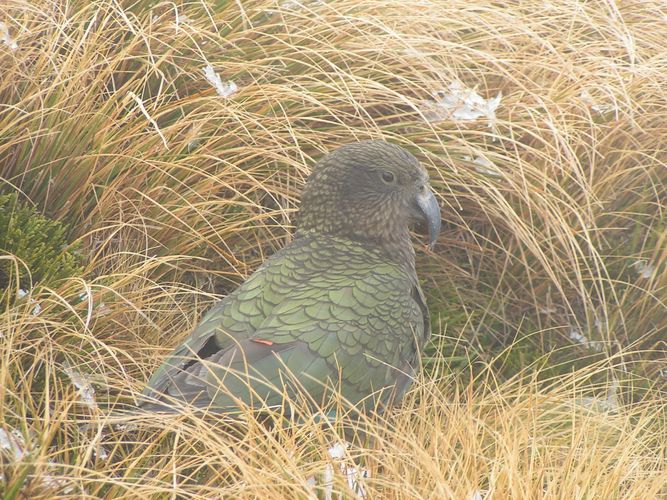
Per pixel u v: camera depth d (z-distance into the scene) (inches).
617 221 447.2
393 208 353.7
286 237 406.3
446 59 439.8
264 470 286.0
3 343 321.1
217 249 384.8
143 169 383.6
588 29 482.3
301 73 423.8
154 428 323.3
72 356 338.0
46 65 385.1
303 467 303.4
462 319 427.8
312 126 419.5
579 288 432.8
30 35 386.3
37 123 374.3
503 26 456.8
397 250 357.4
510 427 339.6
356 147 356.2
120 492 299.3
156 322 373.1
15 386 320.8
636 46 469.1
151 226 376.5
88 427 310.5
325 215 355.9
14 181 375.6
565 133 416.8
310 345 311.1
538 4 469.4
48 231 360.5
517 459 311.3
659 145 446.9
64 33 382.0
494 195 425.1
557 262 430.9
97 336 349.4
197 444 323.0
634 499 310.0
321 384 309.3
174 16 419.5
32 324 331.6
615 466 325.7
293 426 296.4
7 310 315.9
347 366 314.0
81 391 311.6
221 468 305.4
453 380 399.2
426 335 356.8
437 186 425.7
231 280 397.4
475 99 417.1
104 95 405.4
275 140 389.7
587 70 449.4
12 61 383.6
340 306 320.5
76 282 343.0
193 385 307.0
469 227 438.9
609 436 364.5
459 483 298.5
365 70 431.2
